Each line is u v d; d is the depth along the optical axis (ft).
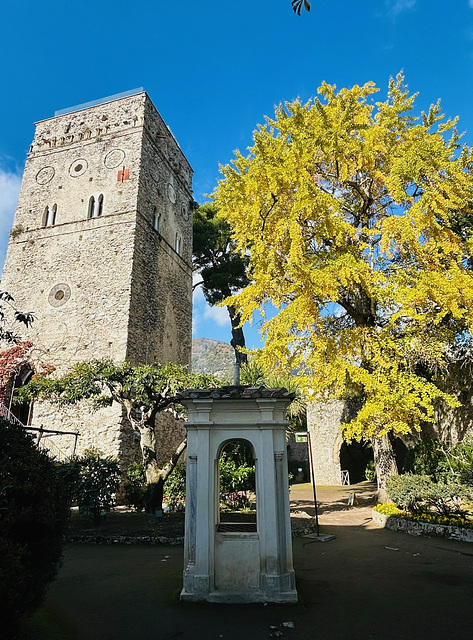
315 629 14.29
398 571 21.43
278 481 18.19
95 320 59.21
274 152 37.45
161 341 67.82
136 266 62.03
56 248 65.26
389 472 40.83
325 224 35.24
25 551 12.66
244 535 17.75
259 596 16.70
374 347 34.91
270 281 38.50
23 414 59.31
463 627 14.34
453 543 27.81
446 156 35.73
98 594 18.30
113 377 39.01
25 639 13.26
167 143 79.36
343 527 36.29
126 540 29.73
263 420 18.54
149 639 13.66
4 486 13.19
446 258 37.27
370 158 38.19
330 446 79.20
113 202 65.36
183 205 84.43
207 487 17.95
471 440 39.81
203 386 37.58
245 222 40.19
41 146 73.46
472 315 33.37
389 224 34.78
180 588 18.76
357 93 38.40
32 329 61.52
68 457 48.08
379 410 31.86
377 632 14.02
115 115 71.56
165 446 64.08
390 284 34.24
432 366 40.22
